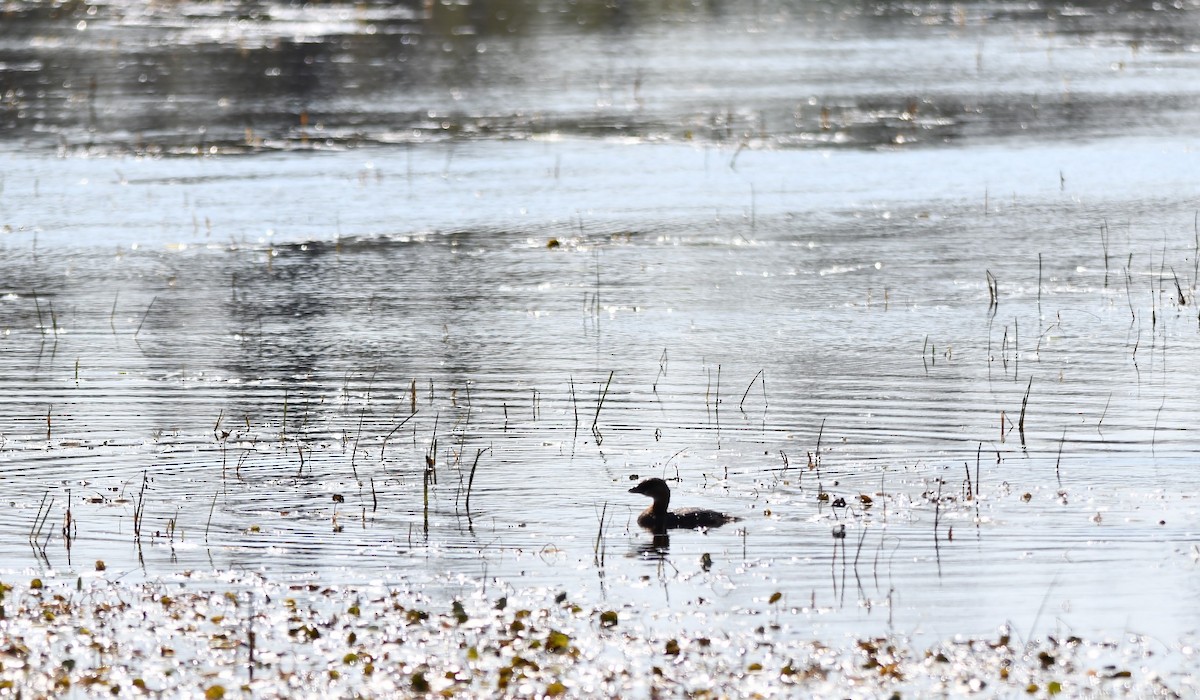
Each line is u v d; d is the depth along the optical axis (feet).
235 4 546.67
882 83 357.82
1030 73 368.48
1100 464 121.08
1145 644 87.40
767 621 91.81
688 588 97.30
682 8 521.65
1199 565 99.14
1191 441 126.93
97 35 462.19
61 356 164.66
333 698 81.82
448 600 95.86
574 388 148.56
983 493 114.32
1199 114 311.06
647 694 81.66
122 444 131.44
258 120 319.27
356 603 95.55
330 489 118.83
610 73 376.48
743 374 152.66
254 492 118.21
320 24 488.44
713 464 123.34
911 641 88.53
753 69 380.99
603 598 95.86
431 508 113.50
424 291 194.29
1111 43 419.33
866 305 183.11
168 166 273.95
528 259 210.79
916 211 236.02
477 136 299.79
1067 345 162.40
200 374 156.25
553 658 86.53
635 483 119.14
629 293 191.11
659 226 228.84
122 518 112.27
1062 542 103.40
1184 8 502.79
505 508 113.80
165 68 393.09
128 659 87.35
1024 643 87.92
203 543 106.93
